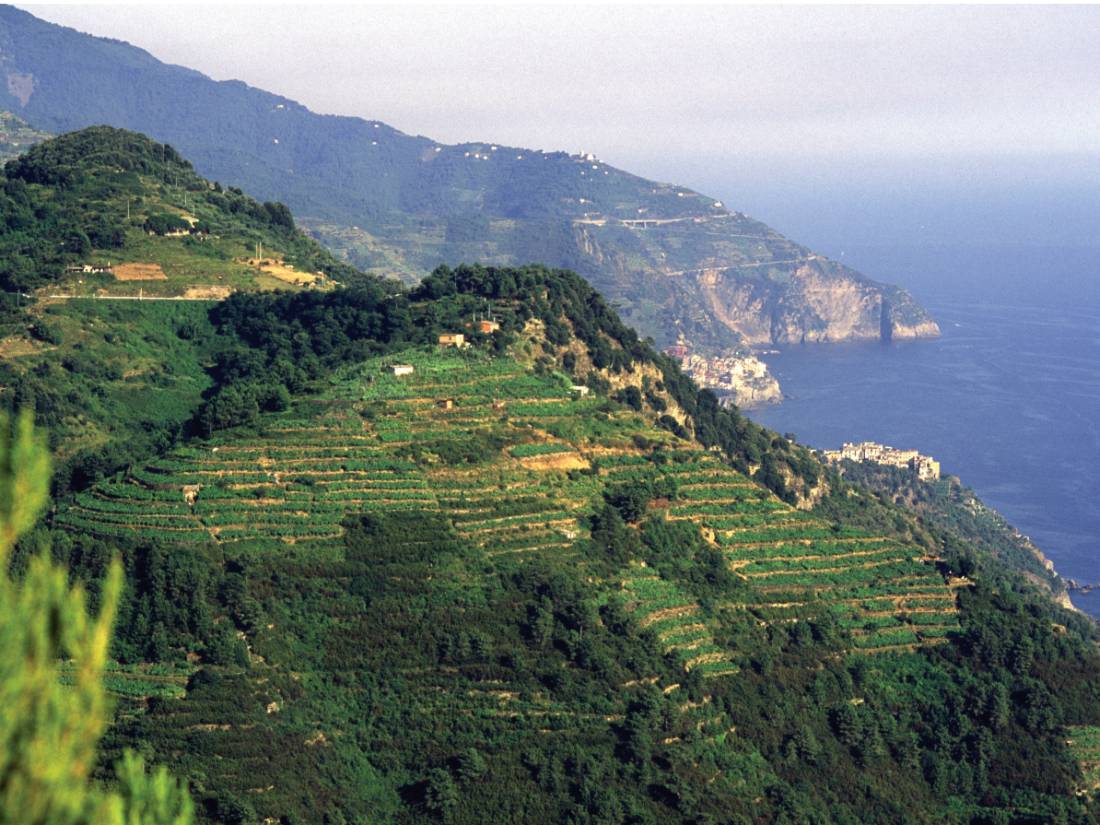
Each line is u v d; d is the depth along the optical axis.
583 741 150.00
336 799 138.00
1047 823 164.50
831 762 164.25
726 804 149.88
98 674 34.16
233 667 146.50
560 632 162.12
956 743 171.62
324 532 169.25
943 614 190.88
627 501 189.50
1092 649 194.50
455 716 150.50
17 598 33.34
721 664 169.75
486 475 189.88
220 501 172.12
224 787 133.38
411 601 161.50
